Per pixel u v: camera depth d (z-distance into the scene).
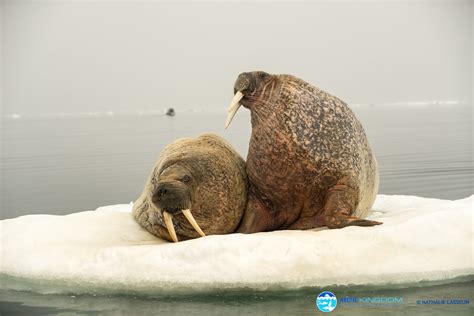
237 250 6.14
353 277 6.02
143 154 20.50
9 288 6.41
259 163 7.63
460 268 6.13
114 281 6.18
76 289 6.29
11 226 7.77
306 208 7.68
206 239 6.32
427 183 13.34
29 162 19.33
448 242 6.29
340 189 7.41
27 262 6.71
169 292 6.02
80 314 5.47
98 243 7.30
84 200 12.55
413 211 7.57
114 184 14.59
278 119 7.50
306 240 6.32
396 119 36.81
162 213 7.07
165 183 6.92
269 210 7.85
